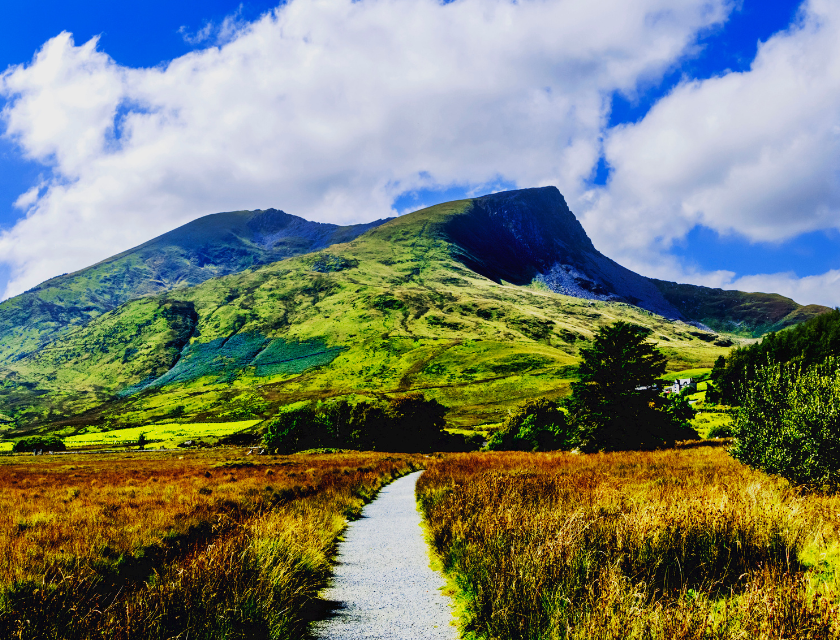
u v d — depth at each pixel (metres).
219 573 6.48
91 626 5.35
